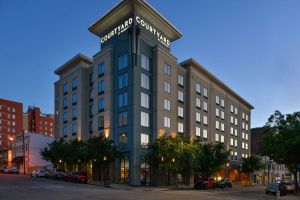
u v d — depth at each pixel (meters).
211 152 49.62
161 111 49.69
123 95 48.34
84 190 29.78
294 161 42.50
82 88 57.44
